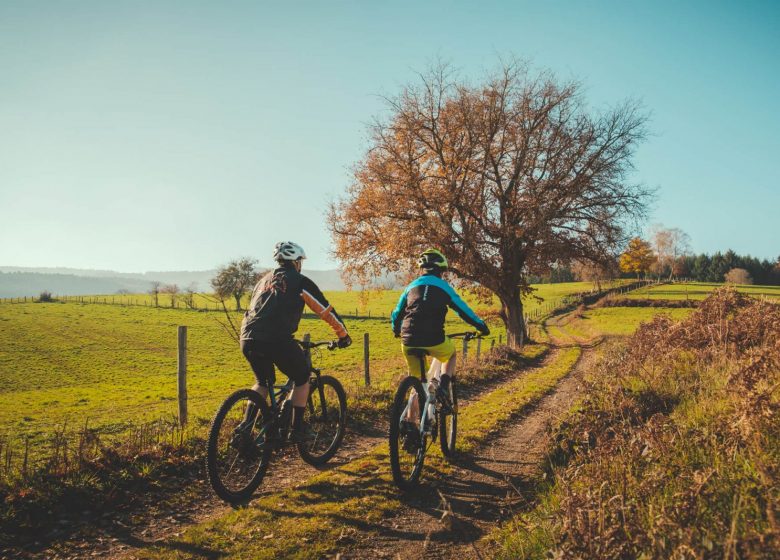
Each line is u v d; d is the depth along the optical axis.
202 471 5.39
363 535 4.04
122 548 3.85
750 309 10.88
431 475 5.44
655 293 85.81
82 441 5.17
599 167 28.30
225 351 43.47
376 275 30.14
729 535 2.55
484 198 29.02
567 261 28.98
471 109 28.66
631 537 2.82
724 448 4.12
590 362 21.86
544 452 5.93
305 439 5.65
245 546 3.81
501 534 3.92
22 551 3.75
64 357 39.84
